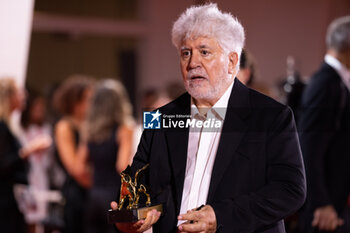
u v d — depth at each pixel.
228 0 3.87
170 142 3.36
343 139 5.39
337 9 6.93
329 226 5.30
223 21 3.16
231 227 3.01
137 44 8.52
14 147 7.28
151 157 3.37
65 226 7.91
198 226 2.94
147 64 7.82
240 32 3.21
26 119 8.38
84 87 8.02
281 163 3.17
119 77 8.68
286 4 6.37
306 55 6.66
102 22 10.98
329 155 5.43
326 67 5.57
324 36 6.71
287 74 6.18
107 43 11.30
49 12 11.68
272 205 3.06
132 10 9.23
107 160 7.23
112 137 7.27
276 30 6.28
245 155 3.20
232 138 3.22
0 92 7.29
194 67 3.16
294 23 6.50
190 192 3.27
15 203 7.44
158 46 7.44
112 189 7.25
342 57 5.53
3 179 7.26
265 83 5.43
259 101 3.31
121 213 3.13
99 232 7.31
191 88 3.19
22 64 7.82
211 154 3.29
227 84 3.27
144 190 3.28
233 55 3.23
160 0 7.54
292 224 5.21
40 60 11.67
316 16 6.66
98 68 11.09
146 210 3.14
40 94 8.57
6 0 7.65
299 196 3.12
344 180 5.37
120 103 7.41
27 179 7.52
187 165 3.32
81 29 11.46
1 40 7.67
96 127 7.32
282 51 6.41
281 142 3.19
